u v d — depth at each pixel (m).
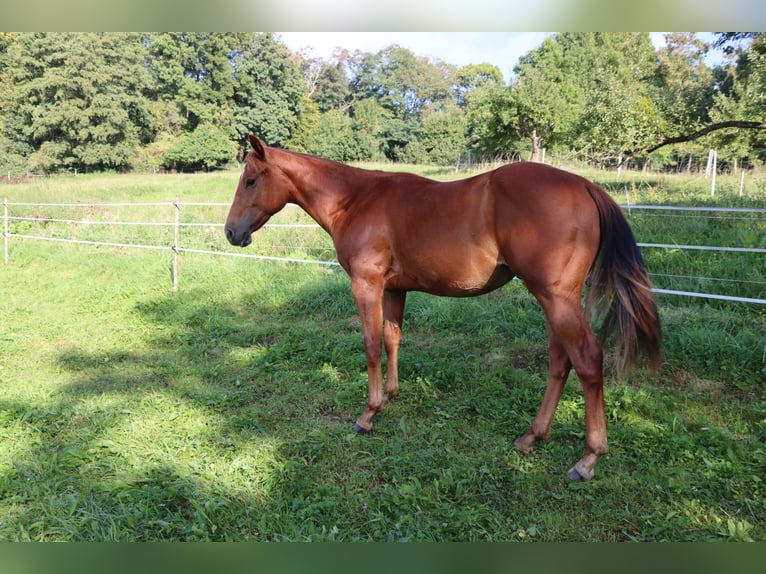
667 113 11.23
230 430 3.43
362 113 46.97
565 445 3.10
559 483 2.76
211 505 2.56
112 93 37.19
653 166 19.36
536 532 2.39
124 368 4.61
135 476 2.87
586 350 2.58
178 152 39.47
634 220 7.54
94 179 28.22
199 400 3.89
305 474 2.90
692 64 11.71
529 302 5.55
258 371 4.44
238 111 45.53
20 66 36.22
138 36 39.72
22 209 14.48
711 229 6.93
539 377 4.05
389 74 64.12
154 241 9.91
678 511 2.47
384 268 3.14
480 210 2.70
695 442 3.03
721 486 2.64
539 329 4.89
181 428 3.43
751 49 9.45
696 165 18.02
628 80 13.99
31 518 2.57
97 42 35.97
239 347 5.13
